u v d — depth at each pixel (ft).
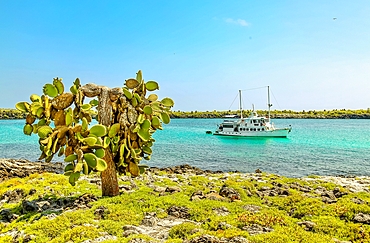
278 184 50.88
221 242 22.33
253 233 25.79
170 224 29.04
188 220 30.19
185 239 23.88
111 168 38.09
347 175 86.79
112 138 37.22
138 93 40.11
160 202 34.45
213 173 77.36
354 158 116.98
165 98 43.86
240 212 32.30
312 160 113.09
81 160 32.50
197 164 106.11
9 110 569.23
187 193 41.09
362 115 567.59
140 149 40.83
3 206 36.06
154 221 29.01
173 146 158.81
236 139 195.11
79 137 33.78
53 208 34.60
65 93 36.11
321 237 24.49
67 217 29.27
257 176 65.00
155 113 41.34
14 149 147.74
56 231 26.66
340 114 583.99
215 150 142.72
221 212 32.04
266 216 29.68
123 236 25.70
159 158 118.73
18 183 46.09
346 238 25.25
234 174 69.82
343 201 35.86
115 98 38.34
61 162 95.66
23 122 505.66
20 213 33.32
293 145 161.68
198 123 469.16
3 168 74.59
